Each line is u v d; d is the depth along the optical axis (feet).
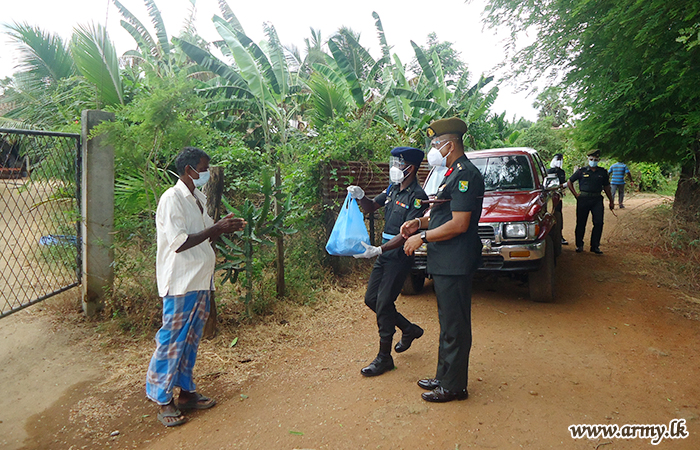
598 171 24.26
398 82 41.19
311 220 18.80
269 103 31.01
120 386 11.00
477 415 9.23
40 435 9.11
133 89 24.29
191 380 10.00
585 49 20.90
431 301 17.39
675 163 25.39
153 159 16.24
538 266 15.51
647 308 16.20
